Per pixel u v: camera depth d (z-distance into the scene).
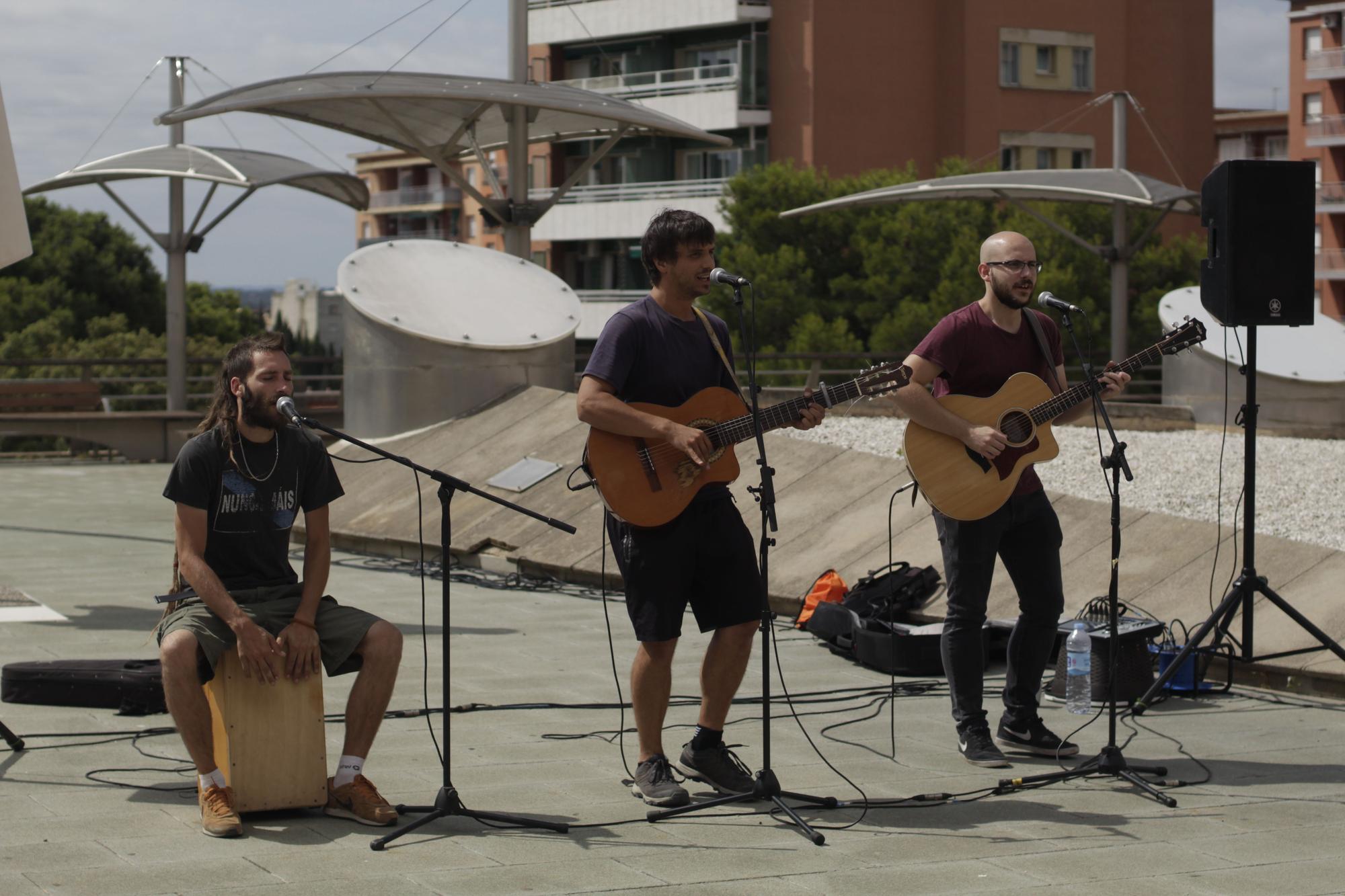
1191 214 21.45
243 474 4.95
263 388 4.89
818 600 8.51
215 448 4.93
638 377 5.07
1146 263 33.66
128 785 5.22
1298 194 6.33
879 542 9.16
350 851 4.50
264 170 19.55
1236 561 7.86
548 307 14.33
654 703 5.10
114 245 51.12
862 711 6.59
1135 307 33.69
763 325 34.16
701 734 5.24
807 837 4.67
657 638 5.04
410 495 12.01
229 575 5.01
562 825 4.74
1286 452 12.99
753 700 6.76
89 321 48.50
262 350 4.92
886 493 9.78
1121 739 6.05
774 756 5.78
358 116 16.97
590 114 15.55
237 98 14.62
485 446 12.52
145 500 15.59
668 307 5.12
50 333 45.62
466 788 5.25
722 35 42.22
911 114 41.78
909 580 8.25
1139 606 7.74
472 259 14.77
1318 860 4.49
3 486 17.03
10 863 4.35
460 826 4.78
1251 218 6.27
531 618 8.92
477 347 13.35
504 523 11.05
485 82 15.70
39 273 49.50
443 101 16.11
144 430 20.16
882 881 4.26
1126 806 5.08
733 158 42.44
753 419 5.01
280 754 4.83
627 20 42.97
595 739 6.00
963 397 5.69
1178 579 7.88
